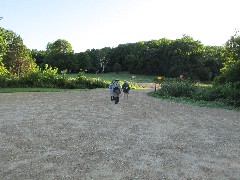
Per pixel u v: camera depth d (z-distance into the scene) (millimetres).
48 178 7527
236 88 26859
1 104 20953
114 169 8227
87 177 7629
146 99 26094
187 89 28984
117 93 21922
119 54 126875
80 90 37250
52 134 12039
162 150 10094
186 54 92562
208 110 20031
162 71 103812
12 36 62031
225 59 33594
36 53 122812
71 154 9484
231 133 12891
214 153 9891
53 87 42062
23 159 8930
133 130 13070
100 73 120000
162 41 123438
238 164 8852
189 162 8938
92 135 11992
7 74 43375
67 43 115750
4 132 12258
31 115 16375
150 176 7785
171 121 15422
